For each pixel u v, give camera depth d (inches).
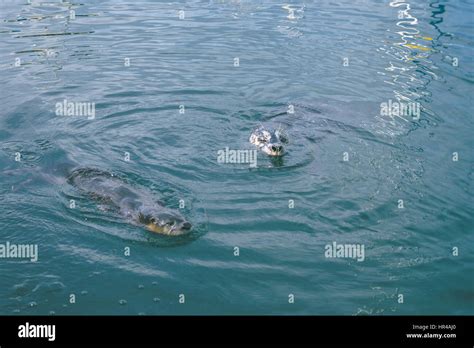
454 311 247.9
